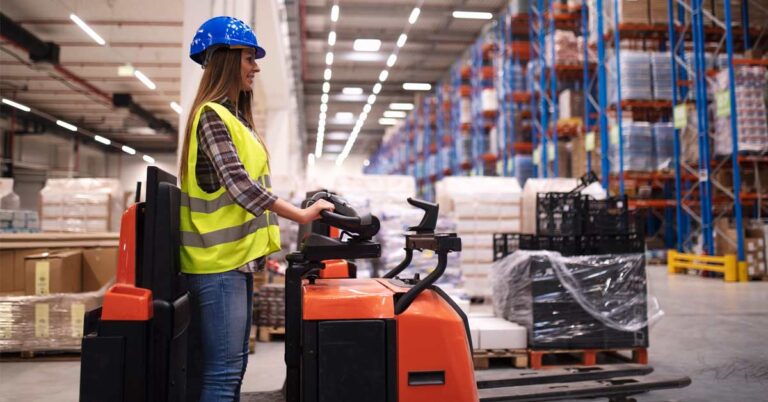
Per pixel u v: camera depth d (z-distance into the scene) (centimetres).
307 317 179
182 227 181
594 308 415
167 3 1102
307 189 874
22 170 2338
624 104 980
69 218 820
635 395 337
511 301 462
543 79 1226
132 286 168
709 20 1030
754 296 717
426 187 2212
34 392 359
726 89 875
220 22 186
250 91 201
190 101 572
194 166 179
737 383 361
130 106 1914
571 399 334
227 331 178
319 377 177
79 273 511
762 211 1075
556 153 1151
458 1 1608
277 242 192
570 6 1188
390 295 184
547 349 414
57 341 449
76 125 2369
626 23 987
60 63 1520
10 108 1988
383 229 663
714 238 938
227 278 179
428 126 2212
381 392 177
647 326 416
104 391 161
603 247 430
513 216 744
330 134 3469
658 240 1204
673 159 986
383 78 2203
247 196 169
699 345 469
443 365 180
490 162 1622
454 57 2081
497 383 321
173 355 169
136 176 2958
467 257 732
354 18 1711
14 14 1170
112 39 1322
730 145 883
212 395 176
